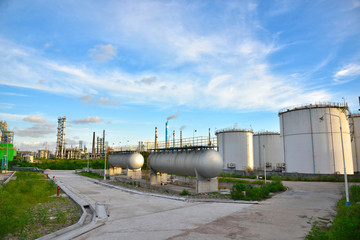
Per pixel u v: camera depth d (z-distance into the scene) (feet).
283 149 148.46
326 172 128.26
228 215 46.16
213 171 73.15
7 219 35.45
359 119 161.79
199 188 74.43
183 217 44.70
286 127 146.00
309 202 60.49
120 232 35.65
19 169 223.10
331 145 128.98
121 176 139.85
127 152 140.36
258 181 107.76
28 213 44.75
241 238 32.35
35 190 74.28
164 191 85.10
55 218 43.98
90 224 40.14
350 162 131.34
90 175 160.66
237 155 181.88
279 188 84.48
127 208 53.83
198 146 77.77
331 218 43.57
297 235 33.60
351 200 54.85
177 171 85.97
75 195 71.77
